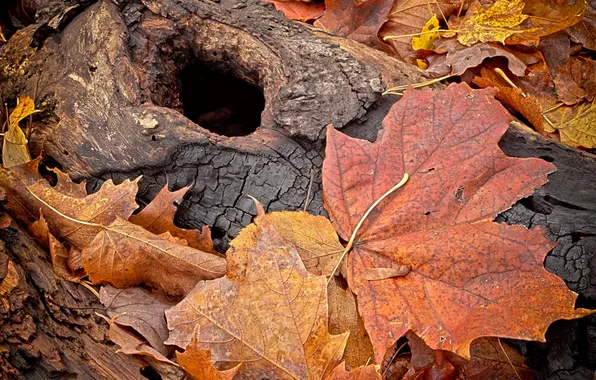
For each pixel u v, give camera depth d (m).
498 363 0.72
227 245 0.75
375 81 0.75
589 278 0.70
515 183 0.71
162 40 0.78
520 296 0.69
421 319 0.69
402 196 0.71
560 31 0.86
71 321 0.72
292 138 0.74
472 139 0.72
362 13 0.88
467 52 0.84
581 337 0.71
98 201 0.74
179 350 0.71
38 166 0.77
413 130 0.72
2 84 0.80
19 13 0.92
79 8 0.79
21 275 0.71
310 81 0.75
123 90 0.75
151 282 0.73
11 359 0.70
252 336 0.69
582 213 0.72
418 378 0.72
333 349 0.69
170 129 0.74
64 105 0.77
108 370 0.71
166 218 0.74
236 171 0.75
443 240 0.70
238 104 0.86
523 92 0.85
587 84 0.85
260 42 0.77
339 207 0.72
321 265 0.71
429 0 0.88
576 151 0.75
